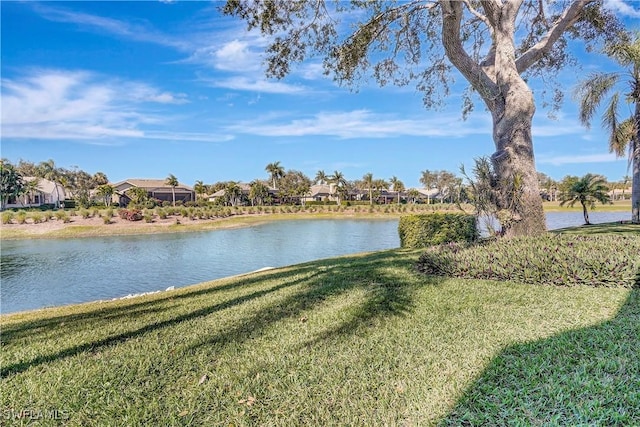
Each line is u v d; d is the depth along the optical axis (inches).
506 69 292.2
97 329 167.2
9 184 1740.9
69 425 94.3
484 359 116.0
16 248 843.4
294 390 106.4
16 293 421.1
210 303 205.8
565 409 85.6
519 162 280.4
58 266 597.9
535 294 181.2
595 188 665.0
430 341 134.0
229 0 286.0
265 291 226.2
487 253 231.1
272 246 820.0
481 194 283.7
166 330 160.9
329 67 352.5
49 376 120.2
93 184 2731.3
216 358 129.8
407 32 358.0
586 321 142.9
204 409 99.3
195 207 1879.9
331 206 2230.6
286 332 151.6
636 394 87.9
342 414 94.0
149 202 1892.2
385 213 2079.2
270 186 3122.5
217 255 699.4
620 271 185.8
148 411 99.0
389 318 160.1
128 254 728.3
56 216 1315.2
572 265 194.9
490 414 87.2
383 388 104.9
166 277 503.5
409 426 87.4
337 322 159.3
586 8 364.8
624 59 488.1
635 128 566.3
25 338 159.8
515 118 284.7
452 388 101.2
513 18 297.0
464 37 418.0
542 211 282.2
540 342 124.8
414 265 264.8
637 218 580.1
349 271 263.1
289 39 324.8
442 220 415.2
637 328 131.3
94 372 121.9
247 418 94.3
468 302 174.7
